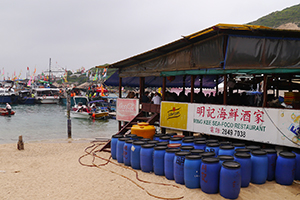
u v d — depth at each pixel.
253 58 7.61
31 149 11.77
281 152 6.55
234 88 12.68
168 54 10.48
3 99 56.31
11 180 7.32
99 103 40.16
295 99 8.28
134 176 7.43
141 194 6.16
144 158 7.62
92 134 20.86
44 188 6.69
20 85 81.56
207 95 12.52
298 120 6.53
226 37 7.73
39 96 60.72
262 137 7.27
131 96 13.48
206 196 5.80
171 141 8.33
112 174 7.70
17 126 25.33
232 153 6.91
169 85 18.02
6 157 10.13
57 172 8.04
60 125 26.44
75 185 6.87
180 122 9.79
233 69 7.97
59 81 112.56
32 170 8.30
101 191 6.42
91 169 8.28
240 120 7.82
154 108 11.23
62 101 59.50
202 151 6.85
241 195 5.80
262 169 6.34
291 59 7.38
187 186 6.29
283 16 79.88
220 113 8.38
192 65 9.30
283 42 7.45
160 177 7.23
